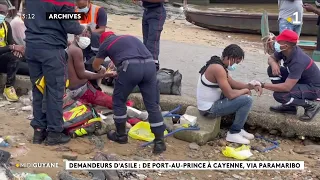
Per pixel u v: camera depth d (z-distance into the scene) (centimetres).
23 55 636
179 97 623
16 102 645
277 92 562
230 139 556
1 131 528
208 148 541
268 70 584
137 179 441
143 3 678
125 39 498
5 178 387
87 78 564
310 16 1553
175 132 546
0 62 638
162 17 680
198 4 2475
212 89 544
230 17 1619
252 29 1611
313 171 497
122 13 1812
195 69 787
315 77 555
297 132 564
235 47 528
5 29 637
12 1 728
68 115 525
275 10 2275
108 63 625
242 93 534
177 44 1026
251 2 2527
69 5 470
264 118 576
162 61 834
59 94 488
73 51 548
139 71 486
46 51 473
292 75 545
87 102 583
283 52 548
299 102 556
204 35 1522
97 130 538
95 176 429
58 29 476
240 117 543
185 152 523
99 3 1848
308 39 1557
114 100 512
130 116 577
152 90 498
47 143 494
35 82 488
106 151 501
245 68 807
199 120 562
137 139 543
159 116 502
